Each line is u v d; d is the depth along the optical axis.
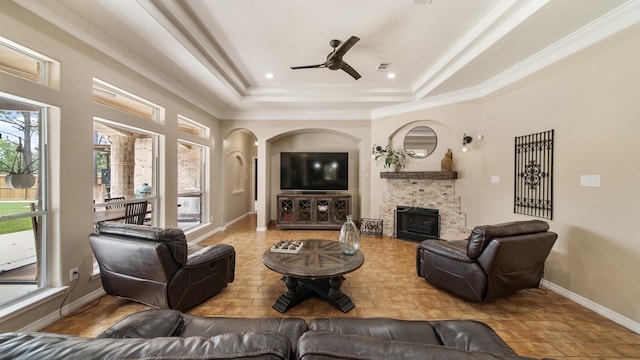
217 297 2.39
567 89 2.43
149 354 0.58
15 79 1.74
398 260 3.44
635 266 1.93
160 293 1.99
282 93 4.30
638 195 1.93
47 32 1.93
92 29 2.23
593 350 1.70
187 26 2.42
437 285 2.56
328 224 5.32
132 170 3.11
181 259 2.04
